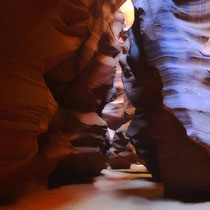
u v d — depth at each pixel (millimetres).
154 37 7375
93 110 11773
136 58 9008
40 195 6762
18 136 4859
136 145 11156
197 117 6152
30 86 5176
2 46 4527
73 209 5648
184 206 5730
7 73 4629
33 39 5262
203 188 6402
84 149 10148
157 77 7613
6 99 4578
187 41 7227
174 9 7699
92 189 8906
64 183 9984
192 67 6859
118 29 14492
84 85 10578
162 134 7254
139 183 10711
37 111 5336
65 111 9992
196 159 6445
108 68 11859
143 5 8133
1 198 5516
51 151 7613
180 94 6406
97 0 9117
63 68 8812
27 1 4656
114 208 5859
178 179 6723
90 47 9820
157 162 10852
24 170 6277
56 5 5250
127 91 11555
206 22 7906
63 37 6230
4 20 4500
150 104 9984
